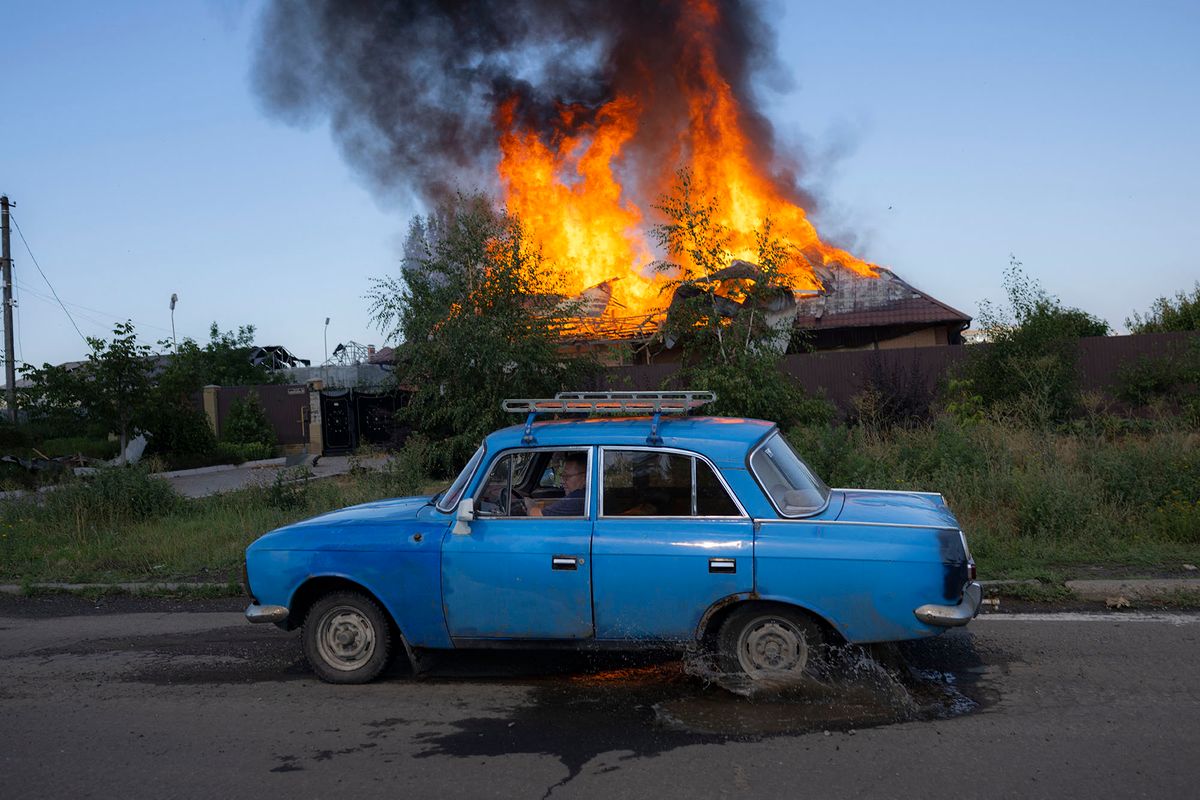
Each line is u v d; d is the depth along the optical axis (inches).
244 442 1131.3
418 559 221.9
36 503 505.4
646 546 209.0
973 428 494.3
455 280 577.6
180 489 749.9
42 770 183.9
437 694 223.1
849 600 200.7
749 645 209.2
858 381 808.3
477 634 220.5
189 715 214.5
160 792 171.5
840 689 206.7
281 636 283.7
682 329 515.8
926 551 199.6
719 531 207.8
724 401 486.6
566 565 212.4
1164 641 243.3
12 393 1003.9
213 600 339.6
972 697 207.2
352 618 233.3
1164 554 320.8
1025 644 244.4
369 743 192.7
